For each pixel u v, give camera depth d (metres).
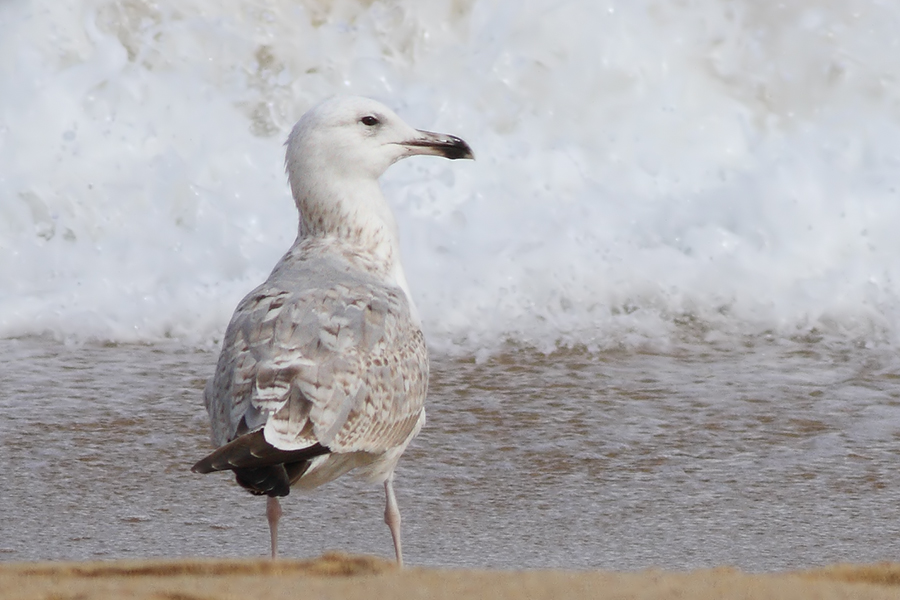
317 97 25.84
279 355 10.52
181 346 19.16
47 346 18.92
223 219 22.86
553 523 13.07
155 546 12.45
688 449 15.06
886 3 26.50
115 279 21.38
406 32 26.25
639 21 26.08
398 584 8.78
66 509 13.31
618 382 17.39
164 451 14.97
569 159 24.50
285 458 9.91
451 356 18.42
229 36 25.91
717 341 19.28
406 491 13.89
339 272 12.03
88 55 25.38
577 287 20.72
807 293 20.89
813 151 24.73
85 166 23.84
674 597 8.45
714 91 25.95
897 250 22.11
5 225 22.55
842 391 17.06
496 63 25.86
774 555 12.23
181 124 24.97
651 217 22.69
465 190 23.08
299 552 12.40
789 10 26.42
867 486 14.02
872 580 9.57
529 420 15.94
